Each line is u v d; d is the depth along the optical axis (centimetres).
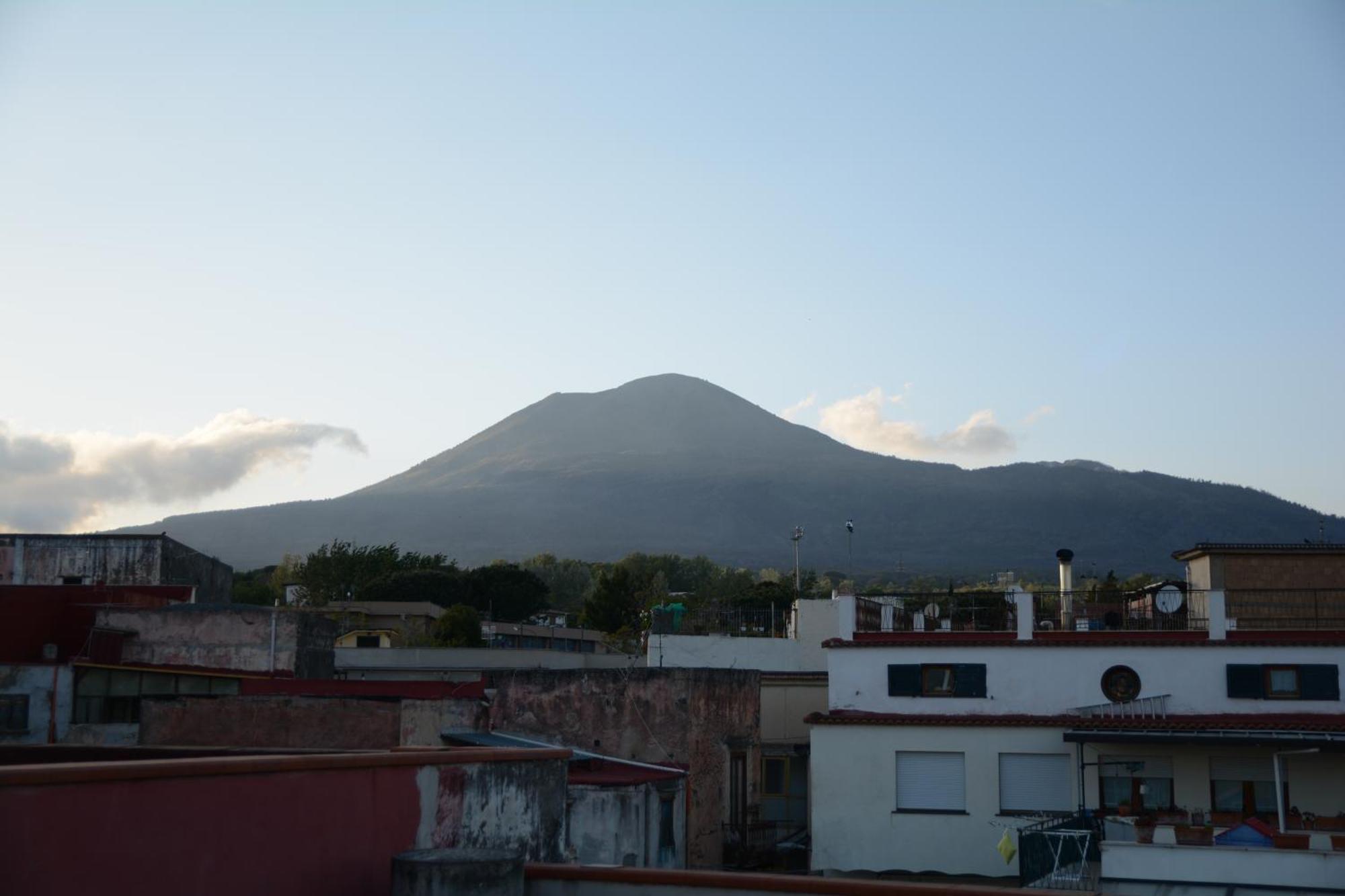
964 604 3866
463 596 11875
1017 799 3275
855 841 3328
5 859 934
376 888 1314
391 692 3497
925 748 3341
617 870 1408
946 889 1292
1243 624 3681
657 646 5181
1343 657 3209
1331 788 3095
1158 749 3191
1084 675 3331
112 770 1019
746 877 1355
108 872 1009
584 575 18138
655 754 3419
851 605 3544
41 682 3522
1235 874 2508
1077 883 2617
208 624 4062
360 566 12569
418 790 1406
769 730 4497
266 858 1165
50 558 5388
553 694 3516
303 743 2961
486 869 1303
